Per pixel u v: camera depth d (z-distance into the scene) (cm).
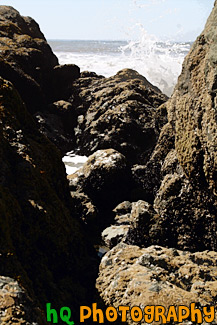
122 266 386
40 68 1108
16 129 458
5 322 221
